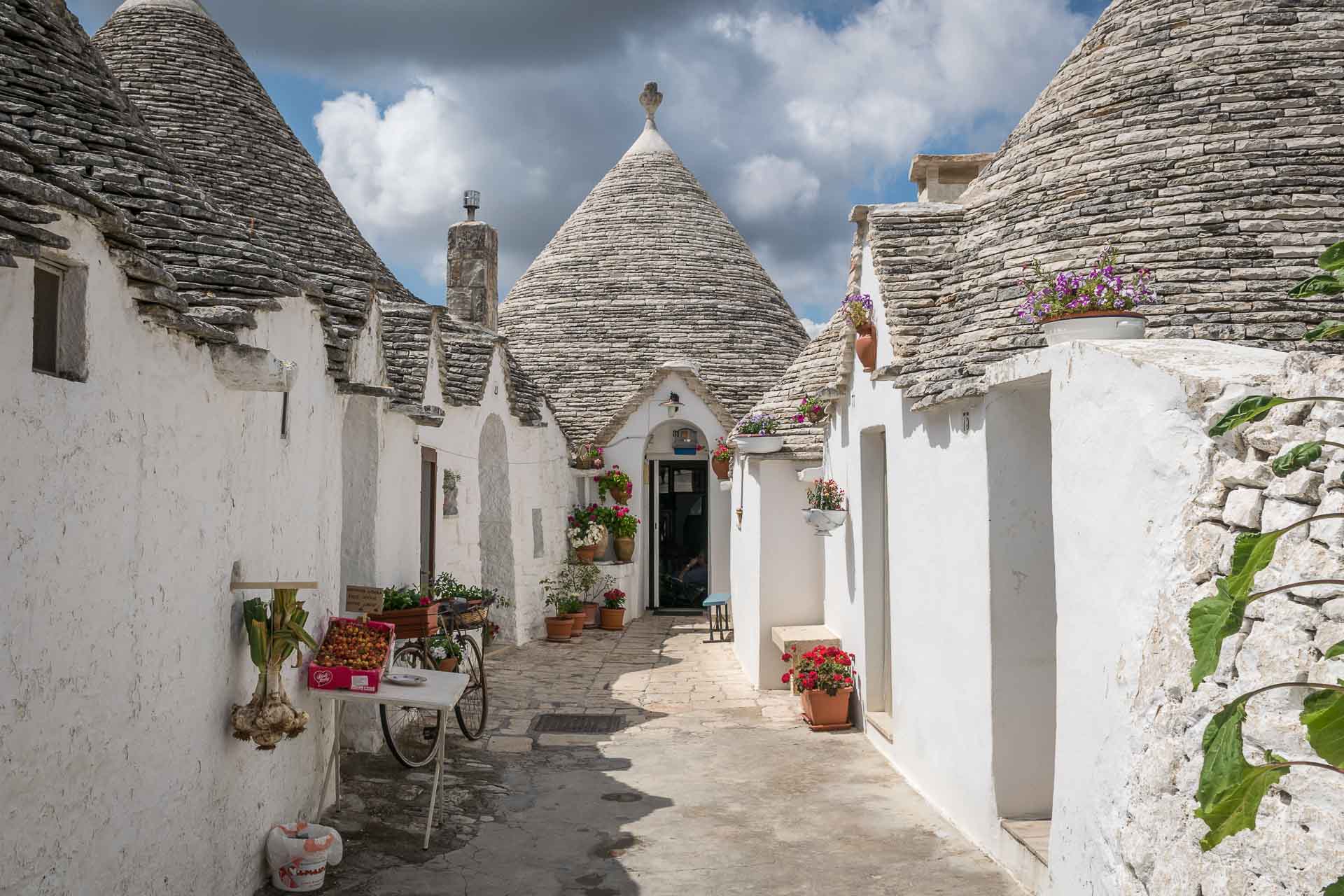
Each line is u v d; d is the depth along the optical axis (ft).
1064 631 16.29
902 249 28.86
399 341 37.60
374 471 30.94
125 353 13.55
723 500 63.72
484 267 54.80
